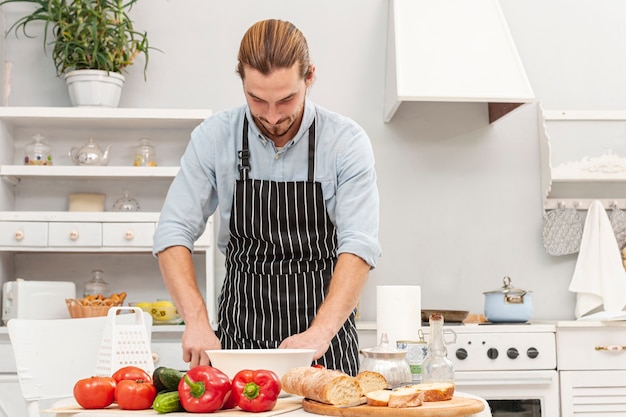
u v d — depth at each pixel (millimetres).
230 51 3941
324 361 2020
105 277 3773
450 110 3994
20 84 3855
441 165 3969
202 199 2164
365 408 1331
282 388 1539
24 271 3748
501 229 3955
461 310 3807
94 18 3557
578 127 3939
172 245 2066
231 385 1404
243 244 2189
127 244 3486
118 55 3682
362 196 2105
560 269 3953
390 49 3852
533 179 3986
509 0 4094
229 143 2148
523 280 3939
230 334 2170
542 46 4078
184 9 3947
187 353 1890
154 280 3781
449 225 3943
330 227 2178
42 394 1994
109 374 1819
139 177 3682
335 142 2133
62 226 3479
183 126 3793
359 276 1978
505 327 3400
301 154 2141
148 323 2355
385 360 1625
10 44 3871
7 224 3461
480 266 3932
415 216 3938
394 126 3967
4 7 3875
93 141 3717
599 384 3395
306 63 1870
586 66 4082
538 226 3967
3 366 3252
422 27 3764
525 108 4023
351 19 4000
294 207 2143
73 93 3633
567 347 3406
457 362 3377
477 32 3756
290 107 1871
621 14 4094
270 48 1788
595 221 3867
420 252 3922
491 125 4000
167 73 3910
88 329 2137
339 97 3967
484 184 3971
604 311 3785
